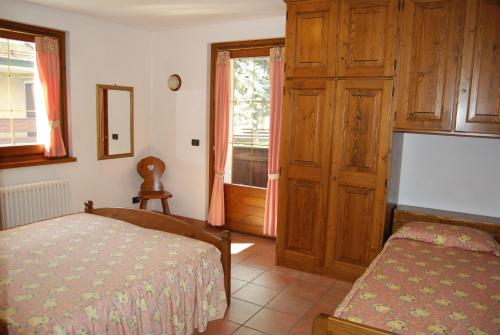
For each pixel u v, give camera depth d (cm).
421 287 221
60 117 431
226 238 282
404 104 318
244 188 482
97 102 461
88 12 418
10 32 381
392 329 177
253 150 473
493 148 341
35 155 414
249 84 466
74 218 323
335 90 338
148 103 529
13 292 200
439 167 362
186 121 507
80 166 450
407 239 305
